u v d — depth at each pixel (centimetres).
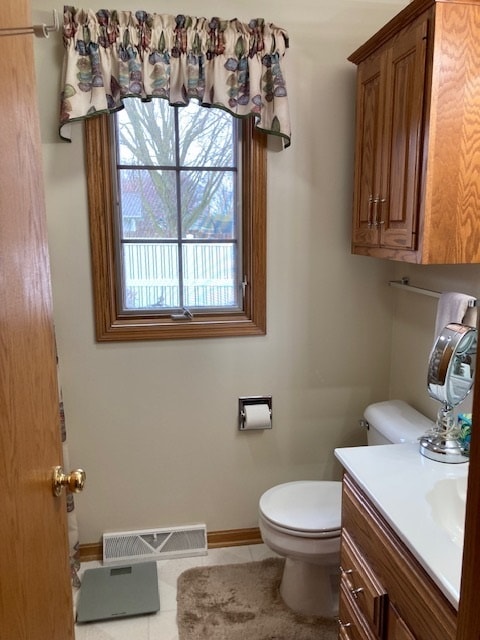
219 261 230
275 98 205
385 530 125
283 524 184
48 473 107
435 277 202
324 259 231
